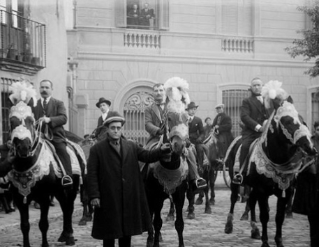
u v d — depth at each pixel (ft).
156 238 31.12
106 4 85.05
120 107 85.61
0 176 30.01
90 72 84.64
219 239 36.04
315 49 75.15
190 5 88.22
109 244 26.00
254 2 91.30
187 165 30.76
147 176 30.55
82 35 84.28
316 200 27.48
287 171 30.63
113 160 25.63
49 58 67.31
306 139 28.14
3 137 57.00
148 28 87.51
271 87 31.35
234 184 37.88
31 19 63.41
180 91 29.89
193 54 88.63
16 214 47.73
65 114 34.12
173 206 43.96
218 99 89.51
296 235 37.60
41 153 30.71
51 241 35.60
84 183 38.19
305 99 93.66
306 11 75.97
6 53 56.80
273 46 92.53
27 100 31.19
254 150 32.71
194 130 49.06
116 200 25.29
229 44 90.68
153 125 31.63
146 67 86.69
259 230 39.47
